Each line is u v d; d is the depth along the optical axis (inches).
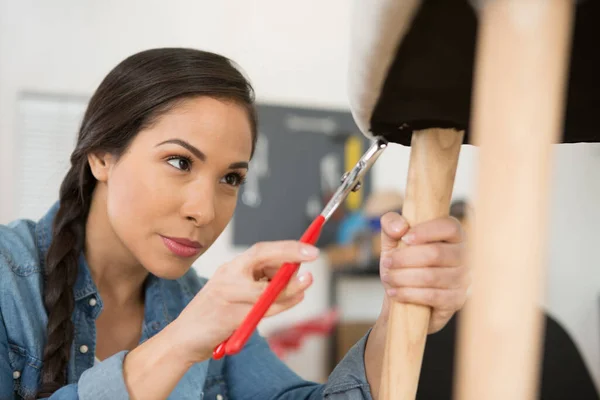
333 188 119.6
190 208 29.2
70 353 32.8
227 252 116.1
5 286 31.5
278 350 110.3
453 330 47.6
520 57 11.0
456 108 16.9
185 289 39.4
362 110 17.4
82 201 33.6
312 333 111.7
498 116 11.3
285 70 117.6
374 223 114.0
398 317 19.7
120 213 30.4
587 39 13.6
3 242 33.3
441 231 19.5
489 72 11.4
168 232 29.7
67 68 106.7
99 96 32.5
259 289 21.2
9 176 103.8
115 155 30.6
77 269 33.2
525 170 11.1
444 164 19.3
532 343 11.3
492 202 11.4
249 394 36.9
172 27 111.1
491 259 11.4
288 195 118.0
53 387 30.5
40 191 104.8
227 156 29.6
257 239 117.0
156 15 110.3
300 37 118.1
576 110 17.2
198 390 34.9
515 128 11.1
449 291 19.9
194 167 29.6
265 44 116.2
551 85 11.0
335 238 117.8
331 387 28.5
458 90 15.7
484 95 11.4
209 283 22.6
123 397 23.6
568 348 51.8
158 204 29.4
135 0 109.4
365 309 117.3
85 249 34.5
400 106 16.9
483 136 11.5
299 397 34.6
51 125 105.7
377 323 28.8
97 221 33.7
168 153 29.1
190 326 22.7
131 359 24.2
